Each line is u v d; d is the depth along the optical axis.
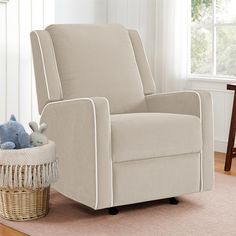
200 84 5.17
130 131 3.08
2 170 2.95
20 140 3.02
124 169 3.10
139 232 2.90
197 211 3.28
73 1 5.37
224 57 5.07
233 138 4.33
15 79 4.47
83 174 3.09
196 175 3.39
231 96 4.93
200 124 3.39
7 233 2.88
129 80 3.76
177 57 5.15
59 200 3.52
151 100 3.79
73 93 3.54
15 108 4.49
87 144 3.04
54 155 3.07
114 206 3.14
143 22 5.41
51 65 3.49
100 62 3.68
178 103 3.55
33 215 3.10
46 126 3.22
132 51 3.89
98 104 2.99
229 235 2.86
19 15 4.45
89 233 2.88
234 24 4.95
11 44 4.43
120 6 5.54
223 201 3.49
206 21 5.19
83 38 3.69
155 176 3.22
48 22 4.64
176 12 5.12
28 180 2.95
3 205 3.08
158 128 3.18
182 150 3.28
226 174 4.23
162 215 3.20
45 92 3.47
